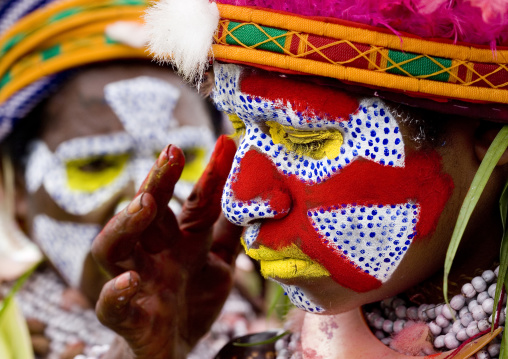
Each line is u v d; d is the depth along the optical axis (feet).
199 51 5.17
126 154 10.25
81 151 10.16
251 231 5.41
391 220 5.08
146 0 6.06
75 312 10.14
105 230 5.85
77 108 10.27
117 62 10.38
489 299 5.19
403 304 5.74
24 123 10.68
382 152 5.01
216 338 10.23
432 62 4.83
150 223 6.01
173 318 6.35
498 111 4.95
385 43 4.82
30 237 10.96
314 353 5.73
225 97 5.39
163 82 10.46
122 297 5.65
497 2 4.65
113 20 10.12
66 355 9.68
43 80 10.24
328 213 5.10
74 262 10.27
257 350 6.51
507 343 4.91
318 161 5.14
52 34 10.14
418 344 5.38
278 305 6.86
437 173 5.10
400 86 4.84
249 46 5.05
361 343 5.63
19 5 10.44
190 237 6.46
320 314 5.49
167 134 10.32
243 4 5.12
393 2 4.77
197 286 6.66
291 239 5.22
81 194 10.21
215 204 6.37
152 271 6.29
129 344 6.16
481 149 5.22
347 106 4.98
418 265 5.28
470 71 4.85
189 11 5.18
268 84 5.10
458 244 4.92
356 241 5.13
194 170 10.54
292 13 4.95
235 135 6.21
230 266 6.94
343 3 4.93
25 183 10.82
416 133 5.03
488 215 5.41
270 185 5.22
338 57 4.85
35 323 9.90
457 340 5.26
